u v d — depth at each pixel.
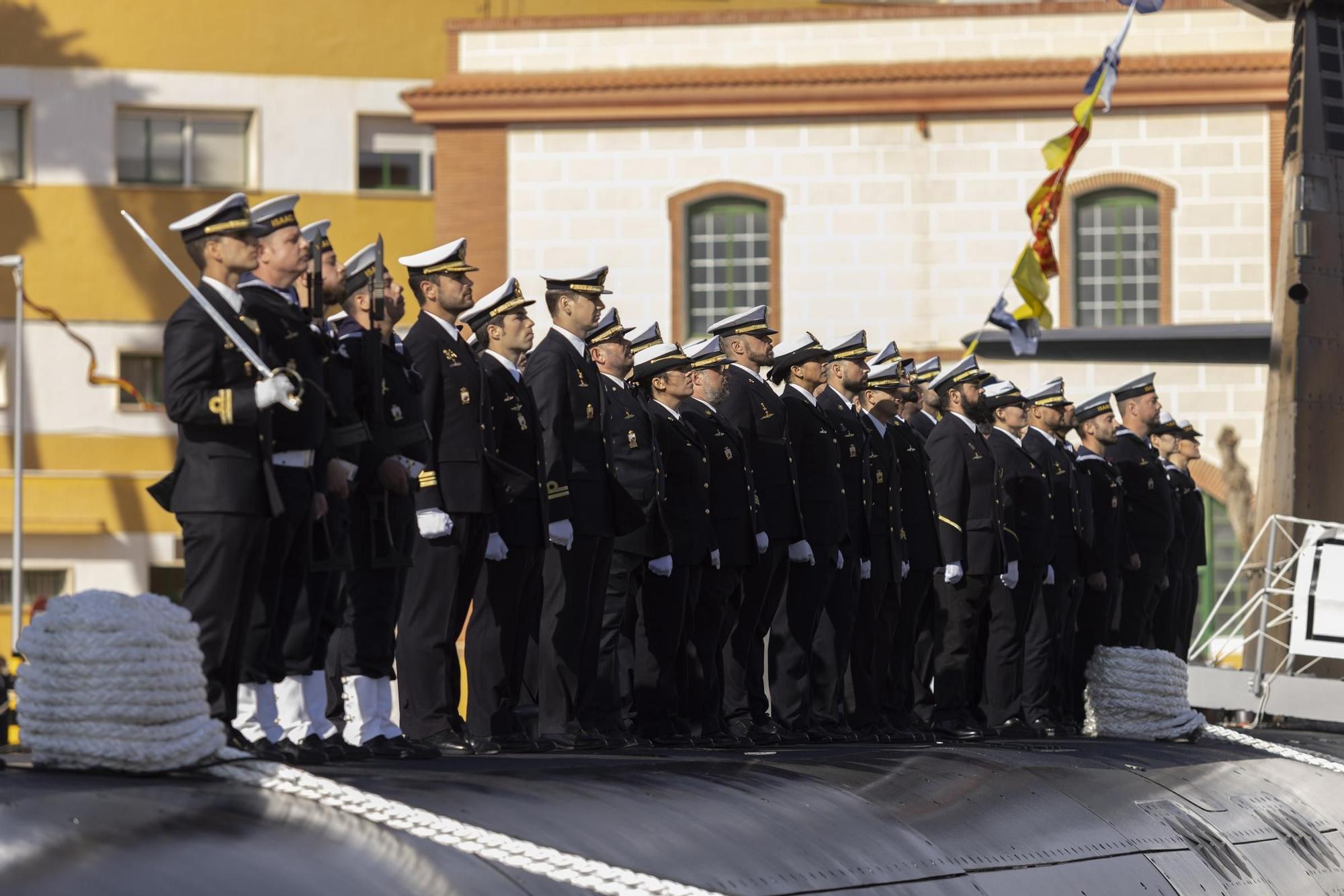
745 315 34.59
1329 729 40.47
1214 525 91.00
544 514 27.42
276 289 21.48
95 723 16.38
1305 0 42.38
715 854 17.44
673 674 31.80
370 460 23.42
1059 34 94.75
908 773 22.81
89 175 113.25
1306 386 41.69
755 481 34.12
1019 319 56.50
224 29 114.25
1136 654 34.97
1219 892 24.62
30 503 111.06
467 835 15.64
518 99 96.25
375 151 116.06
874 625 37.88
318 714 23.20
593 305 29.19
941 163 95.06
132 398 113.88
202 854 14.16
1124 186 93.75
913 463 38.81
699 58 96.62
